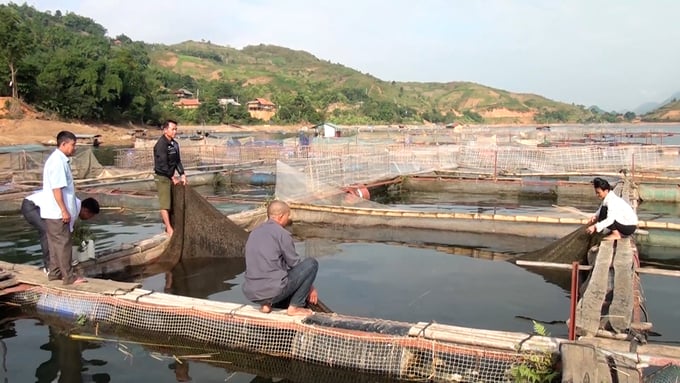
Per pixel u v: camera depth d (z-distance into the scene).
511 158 25.53
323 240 12.70
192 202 10.32
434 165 25.39
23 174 22.09
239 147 30.09
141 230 13.52
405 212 13.77
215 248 10.67
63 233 7.48
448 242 12.34
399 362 5.52
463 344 5.41
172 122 9.89
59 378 5.55
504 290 8.65
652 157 24.42
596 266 7.59
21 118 66.19
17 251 11.12
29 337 6.68
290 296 6.46
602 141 44.91
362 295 8.34
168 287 8.89
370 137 53.22
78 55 80.44
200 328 6.47
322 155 25.34
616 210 8.77
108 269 9.39
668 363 4.79
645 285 8.96
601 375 4.43
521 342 5.25
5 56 69.50
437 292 8.52
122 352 6.26
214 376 5.65
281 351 6.03
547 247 10.15
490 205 18.41
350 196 15.97
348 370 5.69
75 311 7.25
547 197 20.48
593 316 5.93
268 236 6.27
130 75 85.81
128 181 20.09
